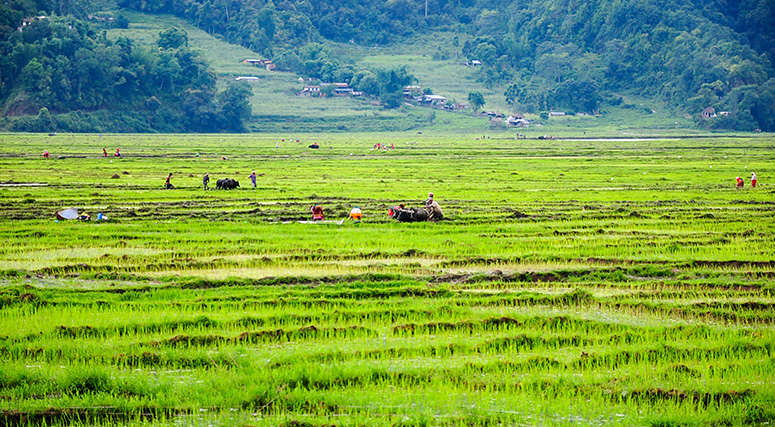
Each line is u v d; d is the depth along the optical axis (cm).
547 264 11194
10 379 6291
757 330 7919
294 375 6425
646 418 5788
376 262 11188
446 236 13625
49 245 12275
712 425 5744
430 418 5759
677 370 6700
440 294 9344
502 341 7425
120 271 10469
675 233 14350
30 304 8456
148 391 6181
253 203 19475
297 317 8125
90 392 6181
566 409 5991
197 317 7969
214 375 6562
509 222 15812
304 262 11056
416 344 7400
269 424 5662
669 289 9744
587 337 7569
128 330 7675
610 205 19412
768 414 5819
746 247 12625
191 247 12331
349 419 5759
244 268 10731
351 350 7144
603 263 11175
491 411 5912
